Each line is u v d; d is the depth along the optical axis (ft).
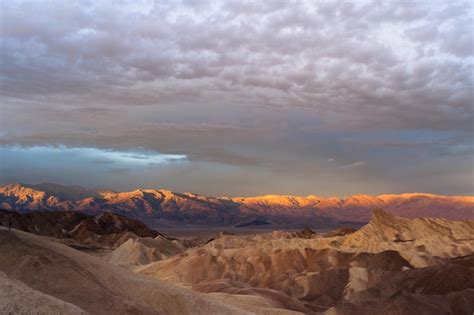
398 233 590.14
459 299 303.27
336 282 403.54
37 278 162.61
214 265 476.95
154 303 180.75
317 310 329.52
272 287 423.64
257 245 612.70
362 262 453.17
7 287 123.03
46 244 192.13
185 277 464.24
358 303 305.12
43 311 120.98
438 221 611.88
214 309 190.60
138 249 613.52
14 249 175.73
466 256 426.92
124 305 162.81
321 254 479.82
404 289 364.17
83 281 169.37
